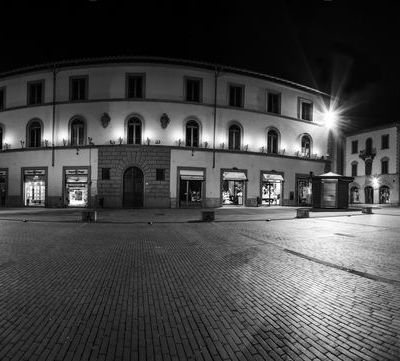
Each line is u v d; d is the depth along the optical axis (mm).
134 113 27828
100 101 28016
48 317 4336
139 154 27469
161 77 28406
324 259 7961
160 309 4645
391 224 16406
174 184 27875
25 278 6215
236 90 31031
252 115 31156
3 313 4477
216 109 29609
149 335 3824
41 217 18828
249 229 14000
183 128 28438
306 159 33938
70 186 28203
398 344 3648
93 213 16531
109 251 8945
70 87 28812
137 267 7129
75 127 28672
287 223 16641
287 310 4648
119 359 3283
